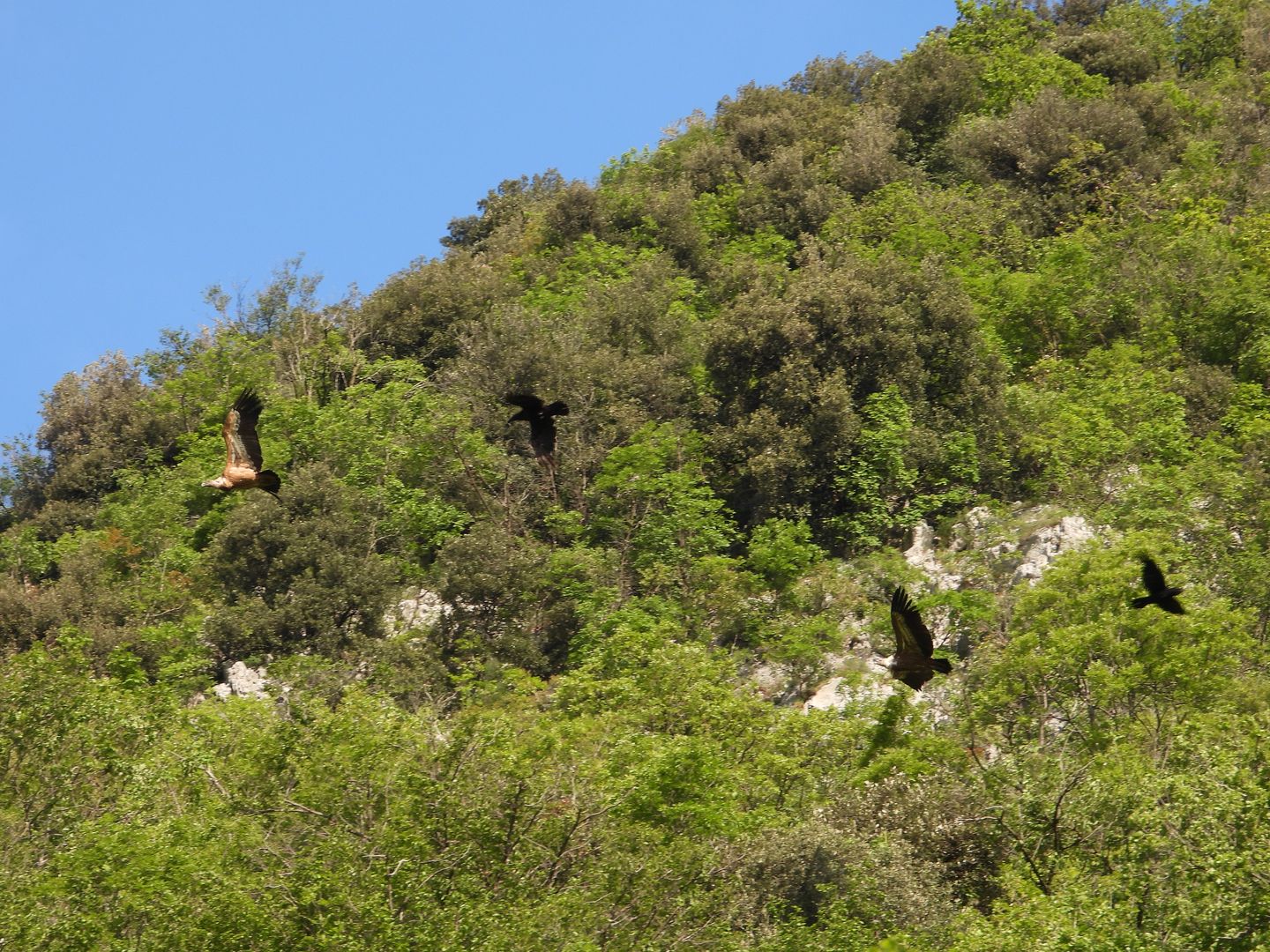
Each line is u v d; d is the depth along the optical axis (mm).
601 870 84125
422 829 85812
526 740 93438
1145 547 120250
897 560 147125
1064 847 94312
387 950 76500
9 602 153625
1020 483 162250
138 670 140375
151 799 94562
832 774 110438
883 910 90000
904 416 162625
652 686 113625
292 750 93562
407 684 134625
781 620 142625
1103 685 107312
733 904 87062
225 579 153125
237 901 77500
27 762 96750
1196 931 76875
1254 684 110500
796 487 160750
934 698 123312
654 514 156750
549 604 152750
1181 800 83125
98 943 79625
